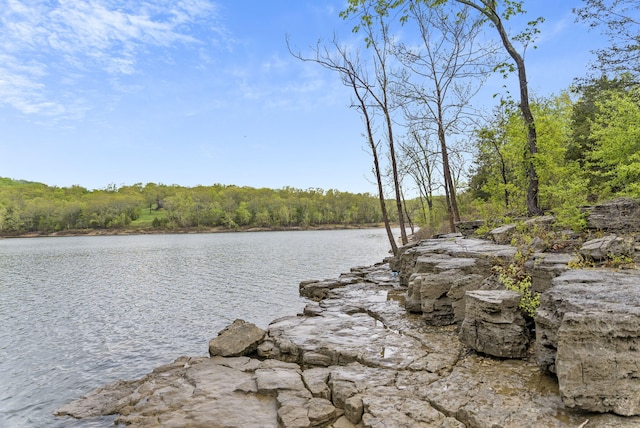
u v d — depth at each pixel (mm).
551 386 5305
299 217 129750
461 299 8383
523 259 8484
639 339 4316
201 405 5988
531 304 6652
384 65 21969
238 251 46125
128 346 11531
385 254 39469
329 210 131625
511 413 4699
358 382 6070
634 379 4293
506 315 6496
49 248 60469
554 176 15875
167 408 6031
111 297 19422
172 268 30781
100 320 14805
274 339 8680
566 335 4535
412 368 6520
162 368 8203
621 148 11055
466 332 7000
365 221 131375
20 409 7602
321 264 31359
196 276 26031
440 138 23219
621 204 9758
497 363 6328
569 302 5039
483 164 27312
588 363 4410
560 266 7316
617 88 15820
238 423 5395
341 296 13773
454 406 5039
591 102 19875
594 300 4988
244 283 22625
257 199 134125
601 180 15203
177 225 122062
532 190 15438
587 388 4395
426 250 12789
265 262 33500
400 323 9453
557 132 16234
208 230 119688
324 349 7738
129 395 7098
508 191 18609
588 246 7715
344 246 51531
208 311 15750
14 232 110000
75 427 6262
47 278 26688
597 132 11688
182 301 17984
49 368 9875
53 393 8344
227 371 7316
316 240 67062
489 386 5488
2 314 16062
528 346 6559
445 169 22547
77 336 12742
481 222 16516
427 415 4934
